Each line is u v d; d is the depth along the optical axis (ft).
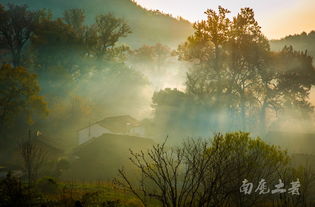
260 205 46.68
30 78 199.52
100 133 214.90
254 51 204.85
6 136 191.83
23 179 74.49
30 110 197.98
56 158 160.04
